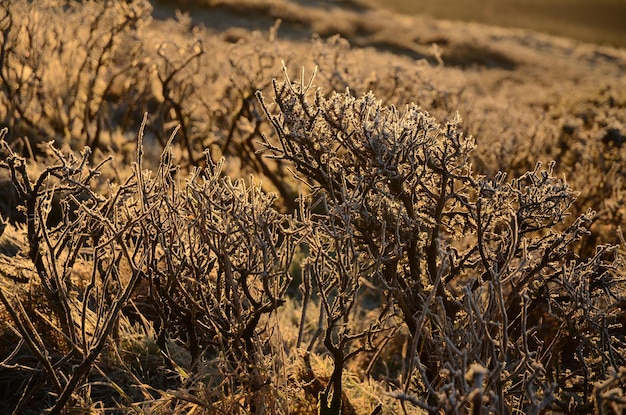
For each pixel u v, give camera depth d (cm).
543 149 697
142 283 351
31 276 307
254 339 270
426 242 290
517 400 277
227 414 250
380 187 287
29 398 262
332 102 274
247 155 663
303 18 2430
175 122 705
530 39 3353
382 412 283
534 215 292
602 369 274
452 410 195
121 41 734
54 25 701
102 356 301
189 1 2230
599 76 2672
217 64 774
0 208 469
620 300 288
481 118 698
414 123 271
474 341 239
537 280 302
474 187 286
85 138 672
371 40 2403
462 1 4428
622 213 479
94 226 285
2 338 294
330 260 270
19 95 648
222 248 250
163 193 262
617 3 4806
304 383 283
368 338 283
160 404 256
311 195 293
